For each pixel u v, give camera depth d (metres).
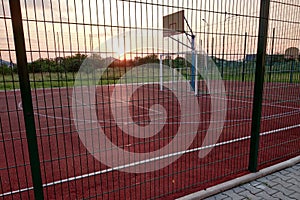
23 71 1.53
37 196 1.73
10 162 3.54
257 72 2.65
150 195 2.40
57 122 6.11
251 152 2.84
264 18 2.50
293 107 7.37
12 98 9.99
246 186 2.61
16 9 1.44
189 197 2.32
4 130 5.57
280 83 4.21
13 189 2.67
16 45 1.48
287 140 4.18
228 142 4.14
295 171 2.98
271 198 2.37
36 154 1.68
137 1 1.97
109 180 2.82
